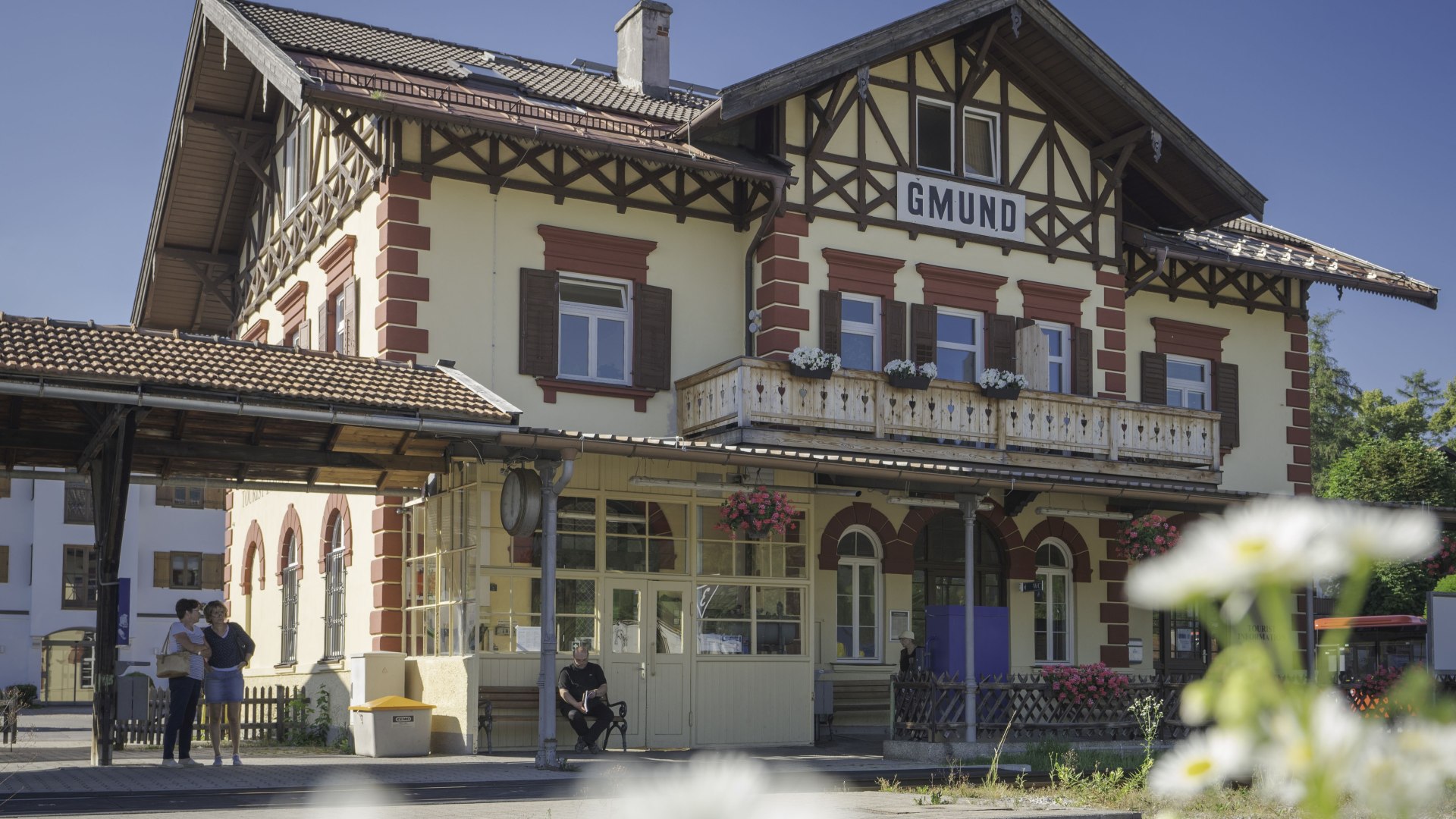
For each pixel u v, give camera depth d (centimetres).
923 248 2258
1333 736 110
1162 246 2448
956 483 1822
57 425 1551
